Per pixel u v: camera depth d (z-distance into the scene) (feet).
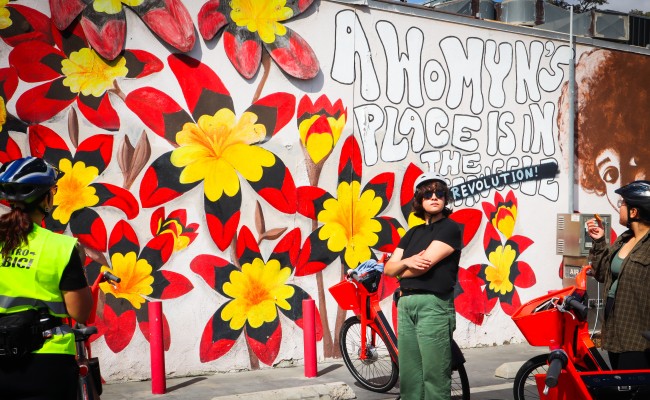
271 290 22.71
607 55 30.50
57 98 19.65
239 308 22.16
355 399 19.15
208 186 21.72
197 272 21.50
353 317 20.66
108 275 13.23
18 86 19.13
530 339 14.87
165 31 21.08
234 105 22.18
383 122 24.99
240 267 22.18
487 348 26.84
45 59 19.49
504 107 27.73
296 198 23.18
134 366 20.52
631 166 31.19
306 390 18.89
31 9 19.33
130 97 20.62
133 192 20.61
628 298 13.33
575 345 14.85
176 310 21.16
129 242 20.51
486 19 28.04
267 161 22.71
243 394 18.42
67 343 9.25
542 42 28.68
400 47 25.38
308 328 21.26
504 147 27.71
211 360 21.67
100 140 20.18
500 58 27.66
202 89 21.67
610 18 30.42
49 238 9.30
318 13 23.68
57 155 19.61
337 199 23.98
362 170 24.53
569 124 29.19
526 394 16.07
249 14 22.44
